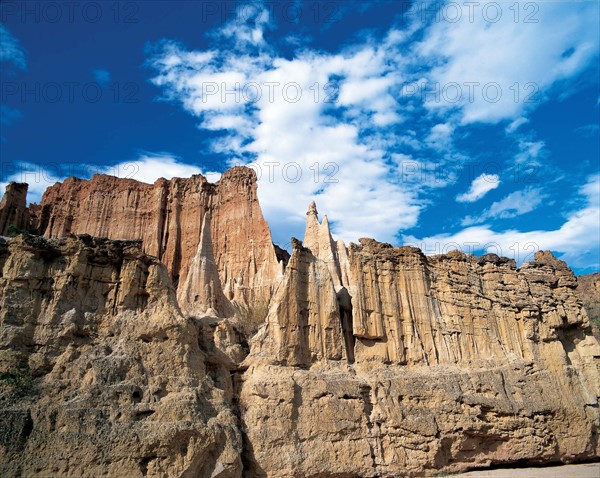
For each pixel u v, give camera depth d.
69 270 30.92
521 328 48.91
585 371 50.72
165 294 33.12
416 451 36.88
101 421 26.92
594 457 45.38
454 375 42.06
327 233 54.50
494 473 38.25
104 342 30.27
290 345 37.28
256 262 84.19
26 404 26.39
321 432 34.47
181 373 31.12
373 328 41.72
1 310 28.48
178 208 98.56
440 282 47.28
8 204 82.88
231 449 29.98
